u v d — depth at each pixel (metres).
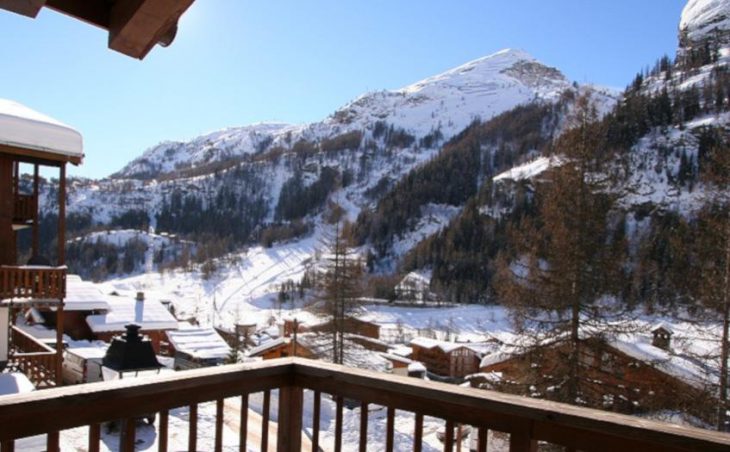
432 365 32.16
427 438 10.43
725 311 9.62
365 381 1.94
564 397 9.93
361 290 17.84
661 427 1.42
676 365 9.84
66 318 19.97
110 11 1.94
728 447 1.32
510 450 1.67
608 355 10.02
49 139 8.26
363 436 1.97
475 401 1.71
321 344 17.56
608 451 1.50
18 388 6.80
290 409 2.16
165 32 1.92
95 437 1.62
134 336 6.92
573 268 10.21
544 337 10.26
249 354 22.27
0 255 8.21
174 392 1.80
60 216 8.64
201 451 6.41
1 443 1.44
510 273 10.92
